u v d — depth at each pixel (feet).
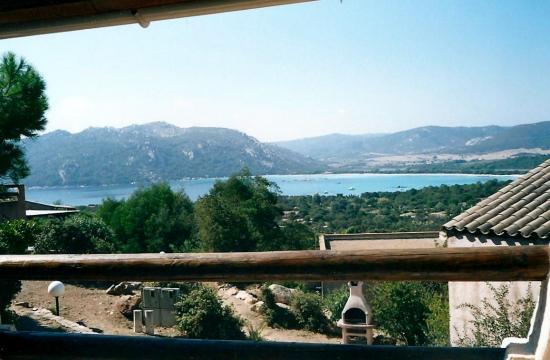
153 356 5.97
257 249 118.73
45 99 41.81
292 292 61.77
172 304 46.44
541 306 5.08
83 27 5.65
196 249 108.68
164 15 5.44
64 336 6.32
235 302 61.93
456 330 30.01
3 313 36.70
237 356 5.81
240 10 5.38
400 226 197.77
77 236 66.95
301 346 5.75
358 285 49.03
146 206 118.73
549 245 4.95
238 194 120.16
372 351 5.60
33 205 120.47
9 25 5.74
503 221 27.50
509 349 5.35
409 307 50.37
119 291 53.88
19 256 6.18
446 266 5.01
